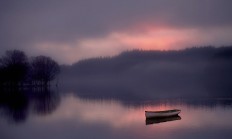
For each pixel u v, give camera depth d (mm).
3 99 82750
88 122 43719
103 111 54906
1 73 120625
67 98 84938
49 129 39312
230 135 33781
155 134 34844
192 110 54094
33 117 49531
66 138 33938
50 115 51406
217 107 57438
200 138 32562
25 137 35156
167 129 37500
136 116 48344
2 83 124938
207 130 36469
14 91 119250
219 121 42281
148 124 41125
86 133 36250
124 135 34688
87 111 55375
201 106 59625
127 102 70500
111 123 42438
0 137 35312
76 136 34781
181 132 35625
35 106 65062
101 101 74062
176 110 47594
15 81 126875
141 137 33500
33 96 93312
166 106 61406
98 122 43500
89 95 95875
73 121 44844
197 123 41094
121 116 48500
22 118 48719
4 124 43594
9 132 38000
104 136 34438
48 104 69000
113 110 56094
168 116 46500
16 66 121375
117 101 73312
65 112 54688
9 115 52094
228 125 39344
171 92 100062
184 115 48281
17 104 69562
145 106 62000
